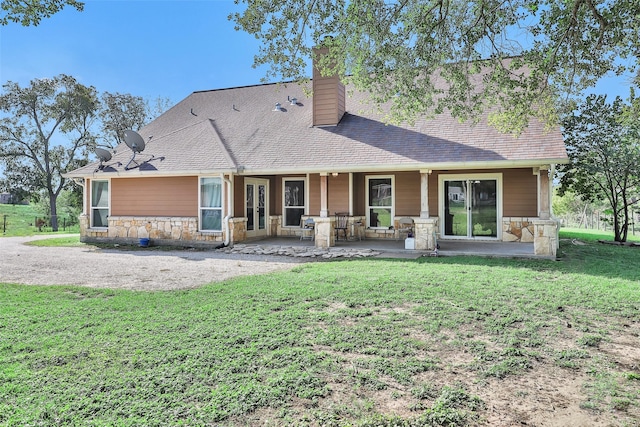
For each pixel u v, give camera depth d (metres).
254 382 3.30
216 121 16.72
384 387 3.26
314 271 8.41
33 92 29.38
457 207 13.97
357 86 6.93
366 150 12.62
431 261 9.66
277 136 14.73
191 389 3.20
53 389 3.19
